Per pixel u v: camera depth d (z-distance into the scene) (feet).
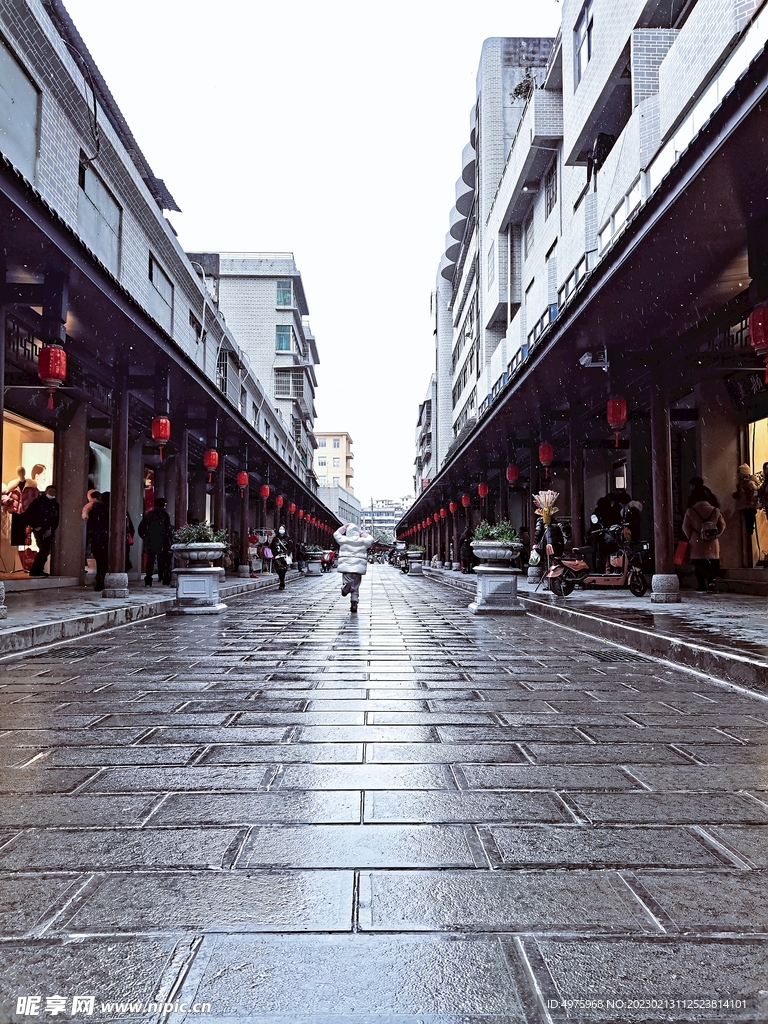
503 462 68.90
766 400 39.65
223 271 144.87
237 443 68.33
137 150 51.21
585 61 51.78
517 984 5.25
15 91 32.19
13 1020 4.84
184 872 7.07
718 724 13.05
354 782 9.82
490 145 92.38
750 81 15.53
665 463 33.78
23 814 8.61
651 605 32.73
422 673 18.40
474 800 9.14
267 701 14.92
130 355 36.19
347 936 5.90
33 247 23.27
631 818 8.54
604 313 29.32
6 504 43.47
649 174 39.55
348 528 37.96
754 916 6.24
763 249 21.16
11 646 21.54
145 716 13.56
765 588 36.73
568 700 15.10
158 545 47.73
